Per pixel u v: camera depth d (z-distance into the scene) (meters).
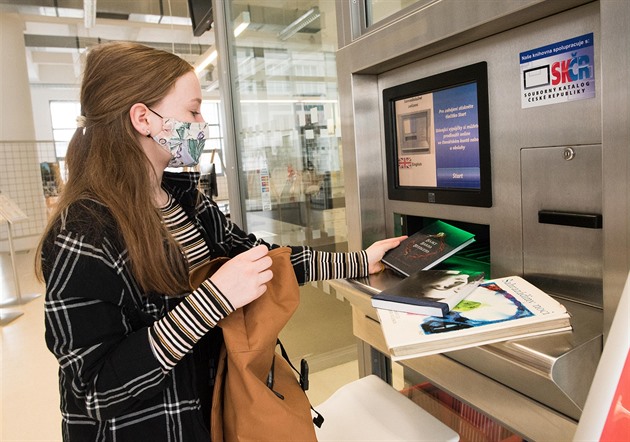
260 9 2.42
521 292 0.91
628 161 0.74
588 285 0.92
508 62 1.01
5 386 2.77
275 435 0.78
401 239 1.29
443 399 1.50
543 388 0.82
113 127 0.89
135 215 0.84
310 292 2.57
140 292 0.86
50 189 7.54
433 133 1.23
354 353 2.59
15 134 7.21
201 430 0.86
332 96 2.04
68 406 0.84
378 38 1.25
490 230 1.12
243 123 2.76
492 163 1.08
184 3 6.71
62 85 11.68
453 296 0.89
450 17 1.02
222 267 0.82
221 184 8.59
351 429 1.06
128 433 0.82
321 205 2.22
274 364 0.95
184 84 0.94
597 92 0.86
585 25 0.86
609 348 0.52
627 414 0.51
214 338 0.94
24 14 7.17
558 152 0.94
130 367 0.76
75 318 0.76
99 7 6.66
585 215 0.89
